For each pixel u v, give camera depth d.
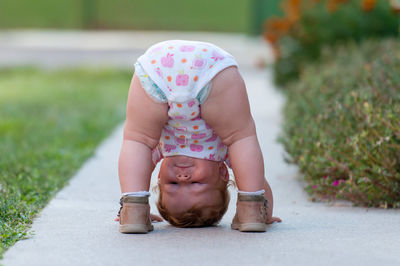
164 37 31.67
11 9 33.25
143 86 4.86
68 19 33.16
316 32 12.80
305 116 7.96
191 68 4.79
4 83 18.45
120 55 25.84
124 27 33.06
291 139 7.59
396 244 4.83
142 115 4.93
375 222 5.55
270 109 13.29
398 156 6.17
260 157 5.05
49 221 5.54
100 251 4.62
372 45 11.23
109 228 5.27
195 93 4.78
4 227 5.19
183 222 5.23
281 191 7.01
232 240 4.88
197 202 5.11
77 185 7.14
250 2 32.03
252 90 16.47
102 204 6.30
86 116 12.27
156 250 4.64
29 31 33.28
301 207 6.27
